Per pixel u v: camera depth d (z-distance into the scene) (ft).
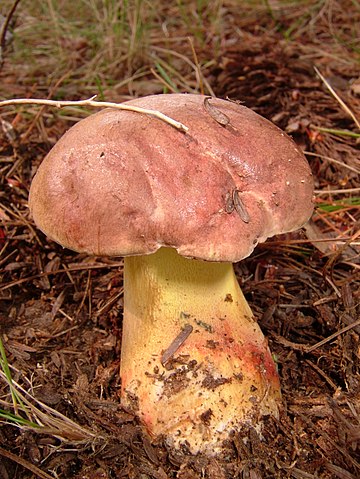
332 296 0.92
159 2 2.14
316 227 1.08
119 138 0.64
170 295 0.71
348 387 0.78
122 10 1.73
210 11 2.08
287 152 0.69
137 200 0.61
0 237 1.07
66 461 0.71
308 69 1.47
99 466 0.70
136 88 1.56
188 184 0.61
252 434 0.71
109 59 1.72
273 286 0.99
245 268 1.03
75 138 0.67
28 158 1.24
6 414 0.72
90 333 0.93
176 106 0.68
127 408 0.74
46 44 1.89
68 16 1.98
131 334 0.74
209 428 0.70
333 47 1.73
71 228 0.62
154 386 0.71
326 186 1.22
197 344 0.71
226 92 1.41
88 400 0.77
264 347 0.76
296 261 1.04
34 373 0.83
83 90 1.58
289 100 1.36
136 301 0.73
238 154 0.65
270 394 0.74
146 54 1.70
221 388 0.70
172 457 0.70
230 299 0.74
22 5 1.95
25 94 1.57
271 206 0.64
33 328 0.94
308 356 0.85
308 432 0.74
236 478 0.69
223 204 0.61
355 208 1.14
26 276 1.04
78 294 1.00
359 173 1.19
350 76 1.53
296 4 2.06
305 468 0.70
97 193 0.62
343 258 1.01
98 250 0.61
